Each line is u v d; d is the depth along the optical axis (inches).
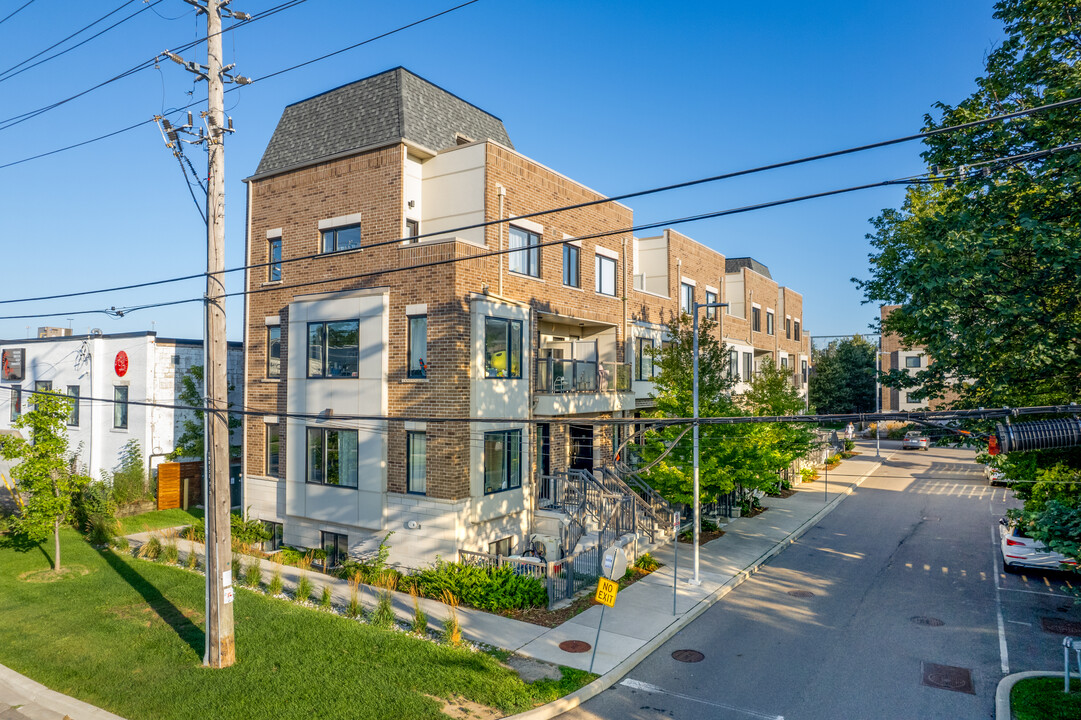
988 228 522.6
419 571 703.1
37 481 742.5
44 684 472.1
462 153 790.5
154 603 634.2
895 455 2050.9
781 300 1845.5
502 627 582.9
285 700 438.9
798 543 923.4
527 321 808.3
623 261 1019.9
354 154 815.7
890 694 463.8
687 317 917.8
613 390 943.7
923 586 719.1
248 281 919.7
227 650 494.6
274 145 920.3
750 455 873.5
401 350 753.0
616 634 566.9
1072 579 741.3
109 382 1126.4
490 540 747.4
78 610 615.2
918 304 568.1
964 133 583.8
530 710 430.0
